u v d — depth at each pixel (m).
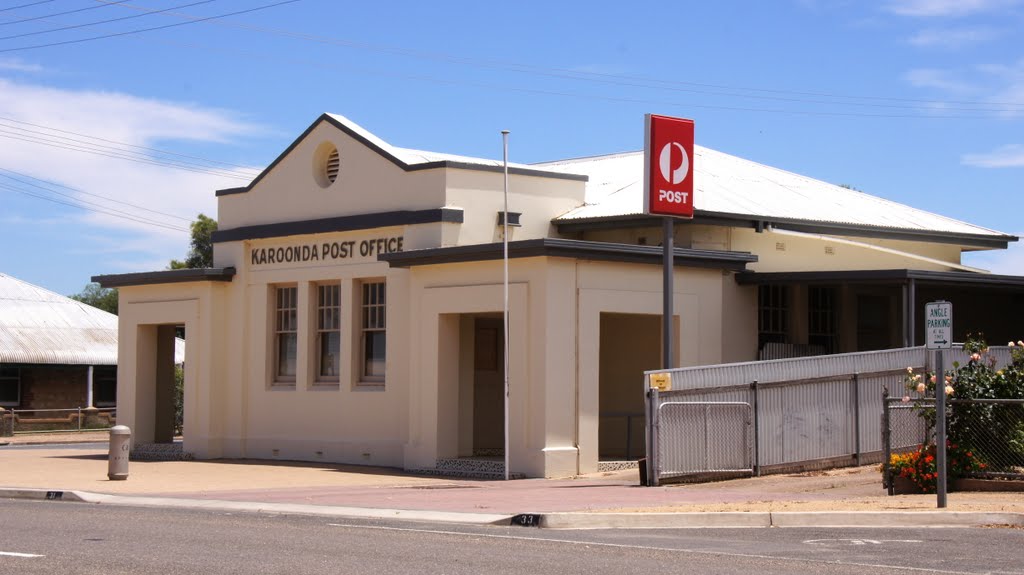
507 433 23.03
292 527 14.65
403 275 26.16
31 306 50.78
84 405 50.12
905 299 25.28
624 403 27.00
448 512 16.30
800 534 14.02
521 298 23.25
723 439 21.30
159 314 30.81
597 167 33.59
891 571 10.99
